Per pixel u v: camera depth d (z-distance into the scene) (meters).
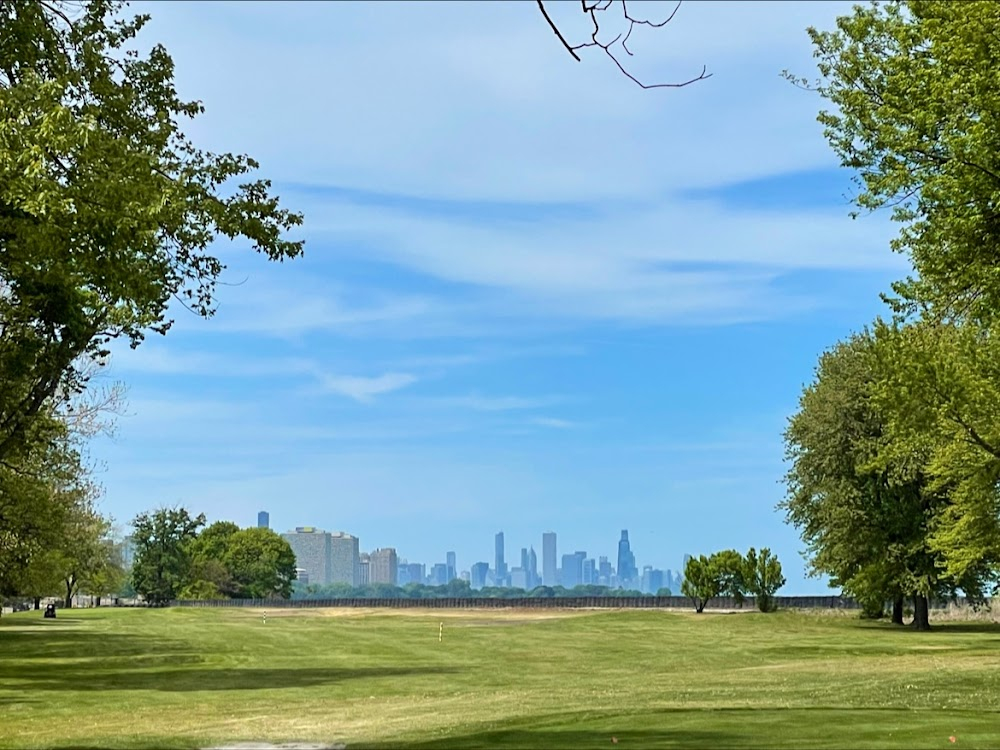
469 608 103.62
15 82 19.08
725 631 58.75
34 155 15.16
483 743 14.12
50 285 20.69
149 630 64.19
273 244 21.81
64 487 43.88
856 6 23.33
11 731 18.86
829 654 42.22
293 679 31.56
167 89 23.55
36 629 66.75
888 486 57.03
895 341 27.33
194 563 160.12
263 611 103.38
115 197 16.17
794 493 62.81
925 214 22.83
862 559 60.72
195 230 22.14
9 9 19.19
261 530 180.12
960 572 42.12
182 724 19.64
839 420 60.38
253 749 14.80
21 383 27.52
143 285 17.69
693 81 7.41
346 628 64.38
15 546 40.56
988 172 20.28
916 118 21.30
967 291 23.27
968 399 26.53
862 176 23.67
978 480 35.88
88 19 22.02
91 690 28.06
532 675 32.88
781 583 76.25
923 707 18.47
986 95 19.81
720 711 17.55
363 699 24.81
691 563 76.50
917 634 55.09
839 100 23.48
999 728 14.65
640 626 62.50
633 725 15.61
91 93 21.06
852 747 12.71
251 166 22.84
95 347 24.45
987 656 36.78
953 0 20.31
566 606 97.38
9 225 17.41
